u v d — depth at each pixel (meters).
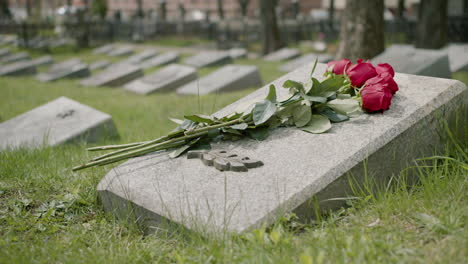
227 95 8.14
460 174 2.83
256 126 2.96
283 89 3.51
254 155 2.74
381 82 2.92
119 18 28.52
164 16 27.41
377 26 8.30
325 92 3.00
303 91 3.00
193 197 2.45
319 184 2.42
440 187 2.60
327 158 2.57
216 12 33.72
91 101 8.70
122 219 2.72
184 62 15.55
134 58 17.14
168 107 7.52
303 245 2.10
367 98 2.85
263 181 2.48
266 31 17.56
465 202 2.38
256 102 2.93
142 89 10.05
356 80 3.07
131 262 2.22
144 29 25.22
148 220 2.54
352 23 8.38
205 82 9.66
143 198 2.55
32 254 2.34
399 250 1.99
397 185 2.72
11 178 3.57
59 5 38.00
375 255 1.93
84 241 2.55
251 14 30.23
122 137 5.38
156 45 22.66
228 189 2.46
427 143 2.97
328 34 20.81
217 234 2.18
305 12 34.41
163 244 2.38
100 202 2.99
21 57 18.20
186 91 9.30
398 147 2.77
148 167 2.83
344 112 2.91
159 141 2.99
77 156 4.20
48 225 2.79
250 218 2.24
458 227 2.12
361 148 2.61
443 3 13.72
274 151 2.74
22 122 5.48
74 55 20.02
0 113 7.64
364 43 8.30
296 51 16.09
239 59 16.50
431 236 2.11
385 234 2.17
